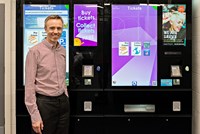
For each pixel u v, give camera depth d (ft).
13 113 10.77
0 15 10.43
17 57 10.16
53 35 8.73
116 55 10.24
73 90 10.27
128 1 10.18
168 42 10.24
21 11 10.11
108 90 10.28
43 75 8.75
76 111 10.32
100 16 10.19
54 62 8.86
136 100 10.32
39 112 8.68
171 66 10.28
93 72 10.26
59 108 8.98
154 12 10.21
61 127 9.18
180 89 10.32
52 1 10.16
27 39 10.16
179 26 10.23
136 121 10.40
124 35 10.21
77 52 10.22
